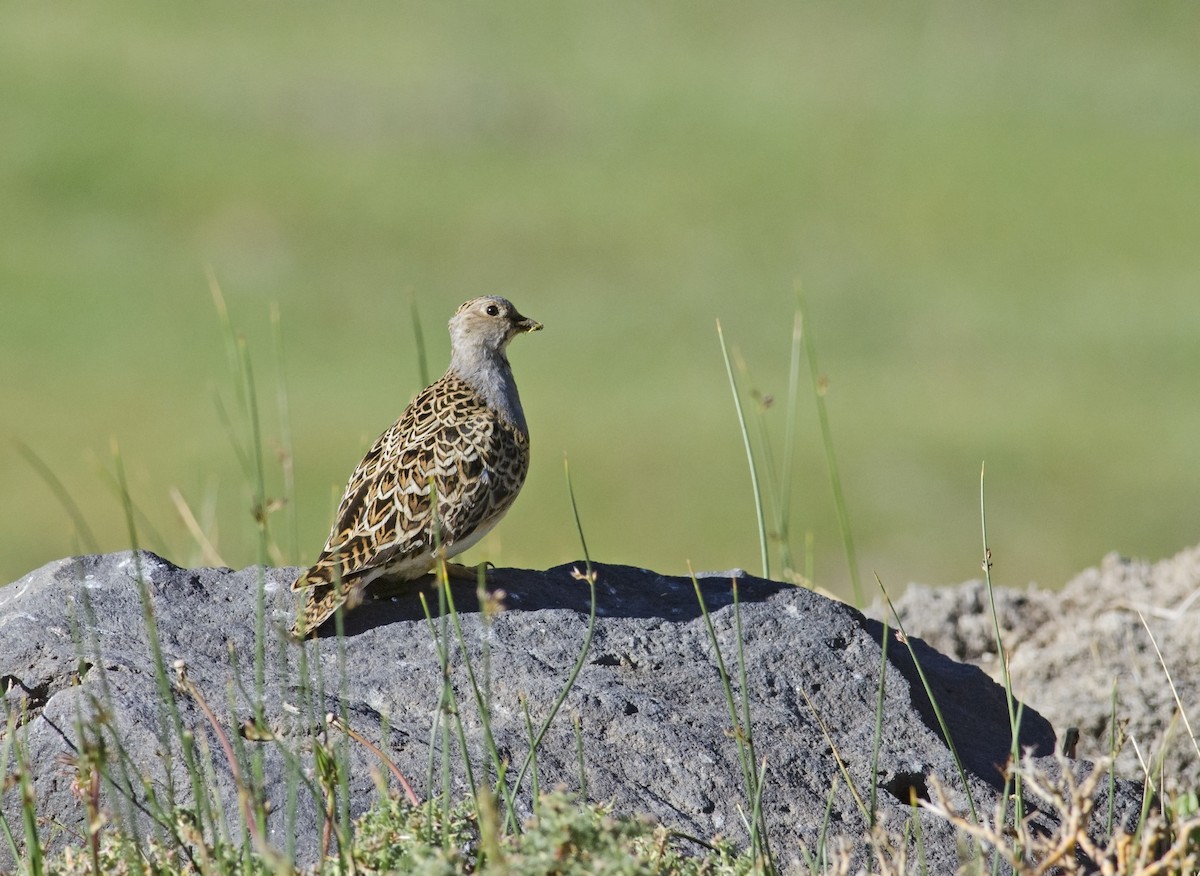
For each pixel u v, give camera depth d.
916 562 20.95
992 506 22.70
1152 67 52.53
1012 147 46.00
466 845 5.24
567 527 21.44
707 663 6.62
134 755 5.72
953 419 26.03
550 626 6.75
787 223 39.19
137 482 22.20
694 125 47.69
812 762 6.15
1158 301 33.41
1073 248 37.19
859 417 26.19
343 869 4.94
